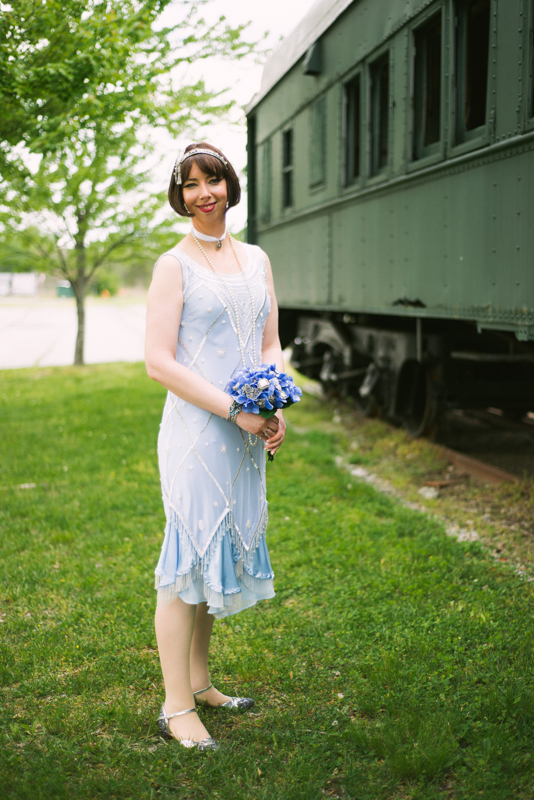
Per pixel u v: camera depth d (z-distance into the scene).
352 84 6.00
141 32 4.07
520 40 3.54
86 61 4.02
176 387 2.06
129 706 2.33
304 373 9.66
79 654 2.68
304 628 2.88
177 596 2.13
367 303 5.76
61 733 2.19
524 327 3.62
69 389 10.84
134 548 3.86
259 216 8.98
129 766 2.01
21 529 4.26
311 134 6.89
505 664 2.51
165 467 2.16
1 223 9.49
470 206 4.13
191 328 2.13
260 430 2.06
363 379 7.56
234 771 1.99
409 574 3.40
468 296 4.20
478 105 4.19
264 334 2.37
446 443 6.53
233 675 2.58
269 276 2.36
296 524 4.22
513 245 3.70
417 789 1.90
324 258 6.75
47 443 6.75
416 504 4.78
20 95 4.04
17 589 3.32
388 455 6.18
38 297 69.12
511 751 2.01
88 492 5.02
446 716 2.18
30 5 3.86
